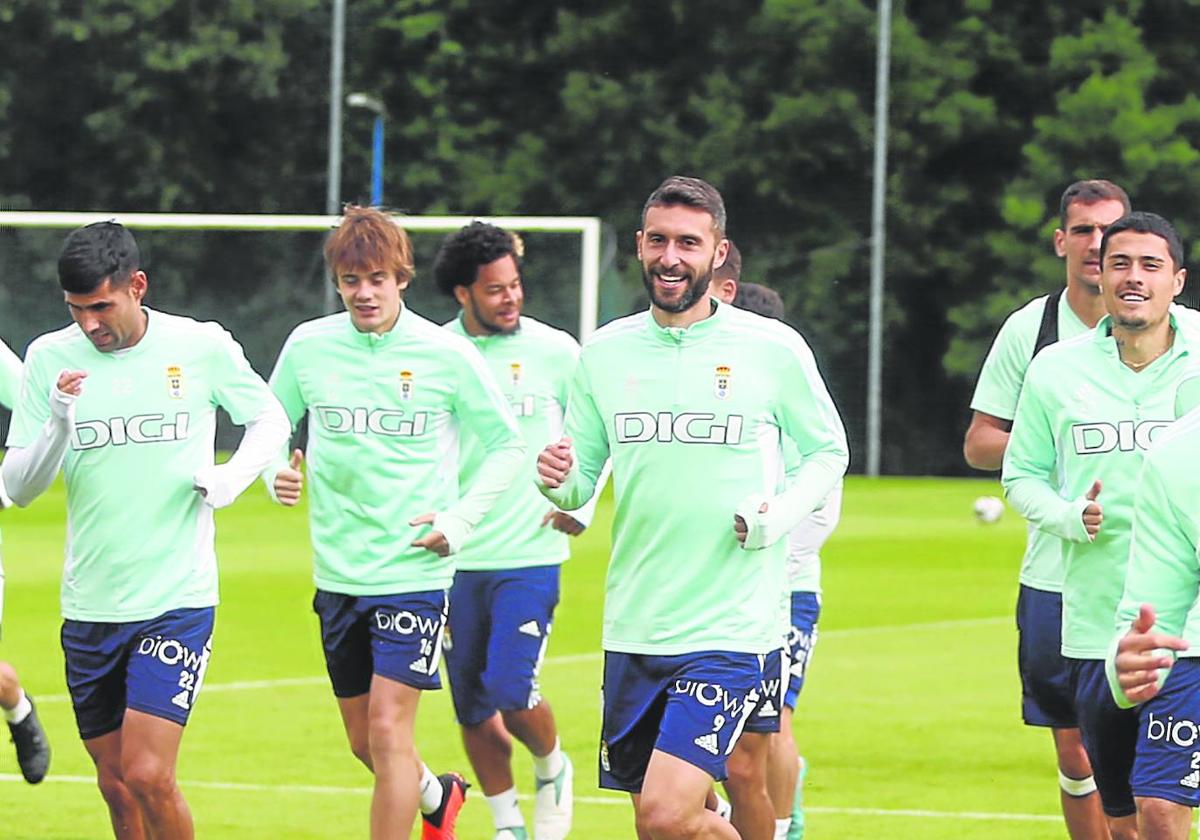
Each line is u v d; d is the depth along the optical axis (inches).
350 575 1059.3
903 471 5467.5
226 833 1167.6
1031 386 934.4
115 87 5777.6
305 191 5885.8
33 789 1295.5
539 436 1218.0
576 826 1218.0
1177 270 894.4
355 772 1357.0
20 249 5049.2
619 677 889.5
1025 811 1250.6
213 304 5300.2
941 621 2210.9
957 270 5477.4
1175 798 796.6
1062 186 5378.9
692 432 874.8
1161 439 788.6
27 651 1934.1
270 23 5841.5
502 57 5880.9
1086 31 5482.3
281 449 1046.4
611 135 5733.3
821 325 5502.0
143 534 970.7
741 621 869.2
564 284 4810.5
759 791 936.9
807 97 5526.6
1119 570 905.5
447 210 5826.8
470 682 1182.9
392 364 1059.9
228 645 1985.7
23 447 989.2
